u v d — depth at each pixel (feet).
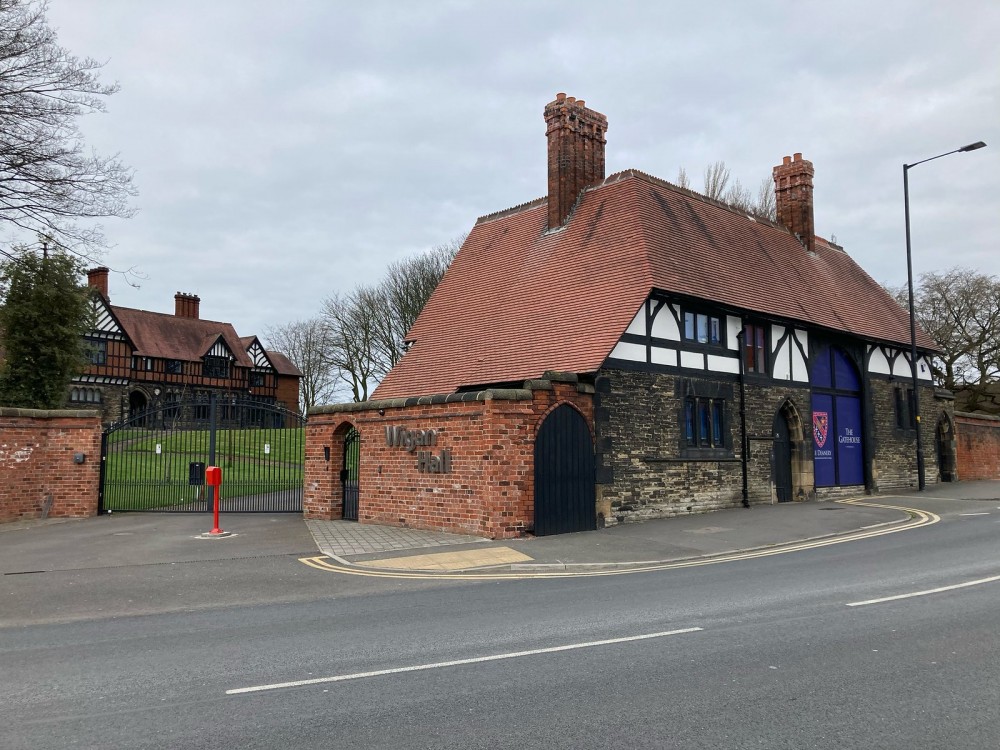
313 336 205.57
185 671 18.71
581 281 59.41
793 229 84.53
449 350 65.16
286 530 48.55
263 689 17.04
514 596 28.14
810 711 15.02
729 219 74.28
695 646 19.93
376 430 52.37
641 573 33.76
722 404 60.18
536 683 17.04
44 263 78.64
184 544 42.50
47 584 31.60
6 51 46.57
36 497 53.67
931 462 84.94
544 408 46.16
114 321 151.84
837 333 72.08
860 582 28.99
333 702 16.03
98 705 16.16
